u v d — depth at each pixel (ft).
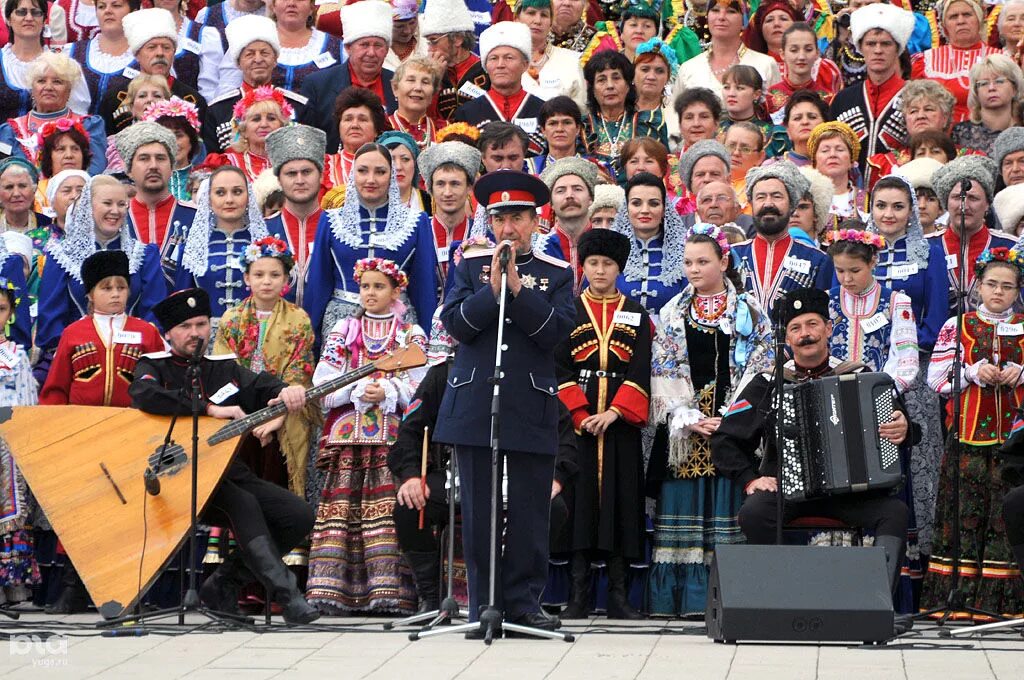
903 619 72.74
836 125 101.14
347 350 82.38
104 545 72.38
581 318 82.38
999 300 81.30
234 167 90.74
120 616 70.54
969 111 110.11
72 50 115.96
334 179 99.96
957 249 92.58
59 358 83.30
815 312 77.66
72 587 81.41
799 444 74.54
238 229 90.48
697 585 80.33
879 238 85.05
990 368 79.15
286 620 72.90
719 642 66.95
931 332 86.99
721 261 83.20
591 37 119.96
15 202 95.30
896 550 73.00
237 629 71.77
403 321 83.61
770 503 75.36
